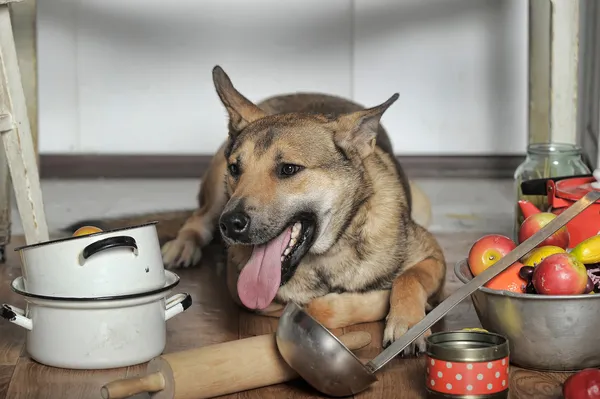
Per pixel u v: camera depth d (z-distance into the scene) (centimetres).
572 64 214
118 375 157
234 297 188
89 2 335
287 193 166
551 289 154
